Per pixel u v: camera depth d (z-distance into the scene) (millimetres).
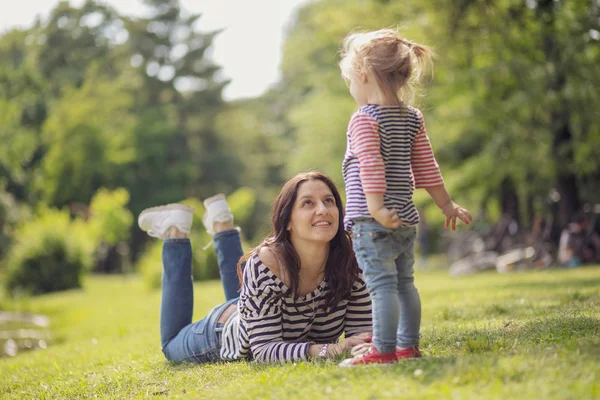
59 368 5594
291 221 3809
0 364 7020
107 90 46562
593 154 16156
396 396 2678
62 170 42312
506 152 17703
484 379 2785
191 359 4535
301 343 3811
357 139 3160
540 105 15180
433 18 15680
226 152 52750
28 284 22078
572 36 13930
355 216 3197
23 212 28234
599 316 4527
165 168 49375
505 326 4539
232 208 28797
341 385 2998
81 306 15867
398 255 3287
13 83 41562
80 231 23969
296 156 28016
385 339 3264
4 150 33906
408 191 3273
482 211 20062
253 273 3838
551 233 17062
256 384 3281
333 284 3887
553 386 2588
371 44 3279
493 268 17500
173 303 4723
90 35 50812
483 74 15062
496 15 14930
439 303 7621
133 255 47156
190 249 4812
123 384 4195
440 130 19328
